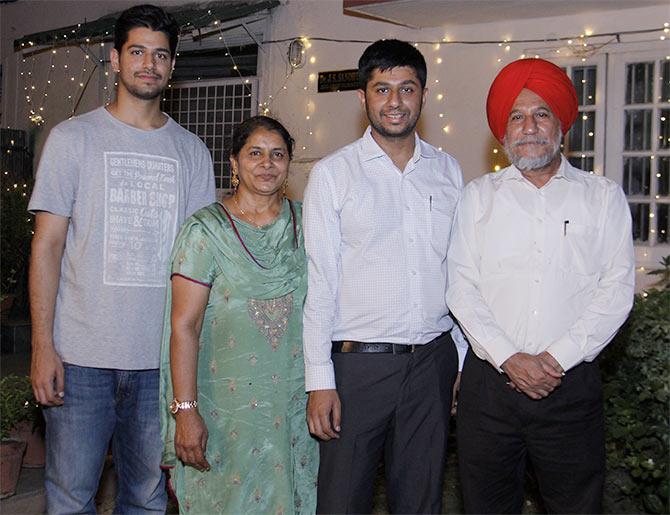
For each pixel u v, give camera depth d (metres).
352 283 3.05
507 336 2.98
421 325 3.07
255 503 3.05
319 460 3.17
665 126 5.72
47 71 8.85
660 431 4.07
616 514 4.18
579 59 5.91
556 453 2.97
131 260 3.17
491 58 6.18
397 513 3.11
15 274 8.05
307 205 3.06
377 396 3.04
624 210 3.02
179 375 2.97
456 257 3.10
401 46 3.04
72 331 3.14
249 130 3.06
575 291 2.96
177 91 7.72
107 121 3.20
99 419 3.20
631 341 4.45
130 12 3.18
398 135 3.05
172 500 4.41
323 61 6.86
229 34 7.45
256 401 3.03
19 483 4.63
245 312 3.01
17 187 8.23
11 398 4.66
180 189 3.28
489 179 3.15
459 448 3.14
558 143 3.00
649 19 5.68
